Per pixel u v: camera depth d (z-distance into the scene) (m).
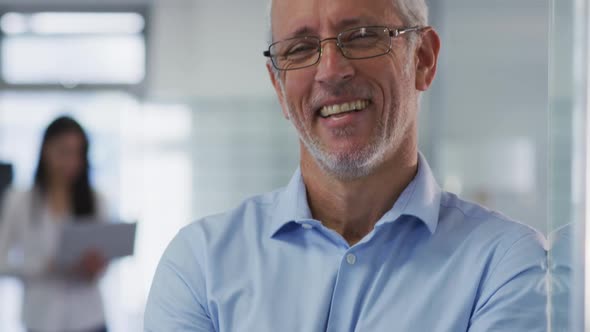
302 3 1.03
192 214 4.67
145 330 1.12
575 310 0.58
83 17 4.89
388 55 1.02
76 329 2.60
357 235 1.11
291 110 1.07
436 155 4.23
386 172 1.06
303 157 1.13
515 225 1.05
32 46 4.91
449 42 4.24
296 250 1.09
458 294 0.99
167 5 4.71
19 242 2.67
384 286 1.03
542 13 4.15
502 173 4.19
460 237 1.05
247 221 1.16
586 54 0.57
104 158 4.73
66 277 2.59
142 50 4.81
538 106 4.16
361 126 1.02
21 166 4.84
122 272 4.62
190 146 4.69
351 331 1.02
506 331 0.94
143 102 4.75
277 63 1.08
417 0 1.08
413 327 0.99
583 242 0.57
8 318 4.41
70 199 2.74
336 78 1.00
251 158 4.63
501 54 4.20
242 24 4.66
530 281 0.96
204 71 4.68
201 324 1.09
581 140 0.57
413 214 1.04
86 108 4.80
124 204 4.70
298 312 1.04
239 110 4.65
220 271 1.09
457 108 4.23
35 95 4.84
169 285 1.12
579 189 0.58
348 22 1.00
